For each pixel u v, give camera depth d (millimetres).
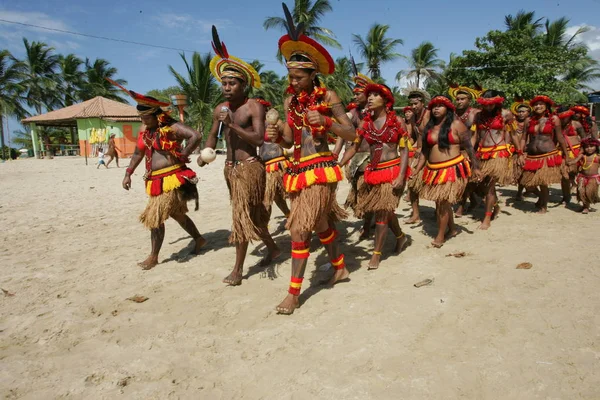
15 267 5184
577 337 2969
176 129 4711
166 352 3059
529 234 5621
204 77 36219
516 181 8203
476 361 2764
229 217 7770
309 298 3902
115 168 21859
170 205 4828
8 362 2988
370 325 3295
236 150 4301
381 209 4496
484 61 25578
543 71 24172
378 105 4406
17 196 11523
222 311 3705
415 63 39438
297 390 2568
